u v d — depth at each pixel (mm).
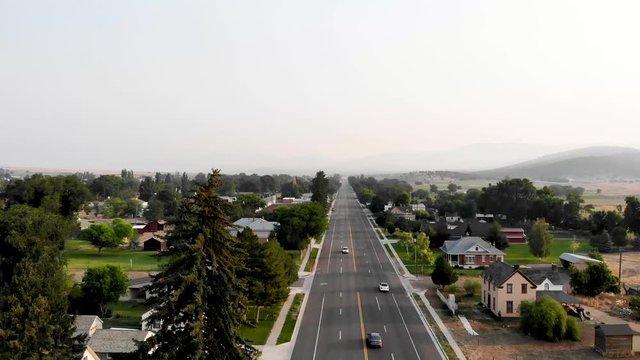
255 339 52969
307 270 92312
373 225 166000
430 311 64938
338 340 53094
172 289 24422
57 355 34719
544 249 103250
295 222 105375
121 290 62344
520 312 61062
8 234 59750
